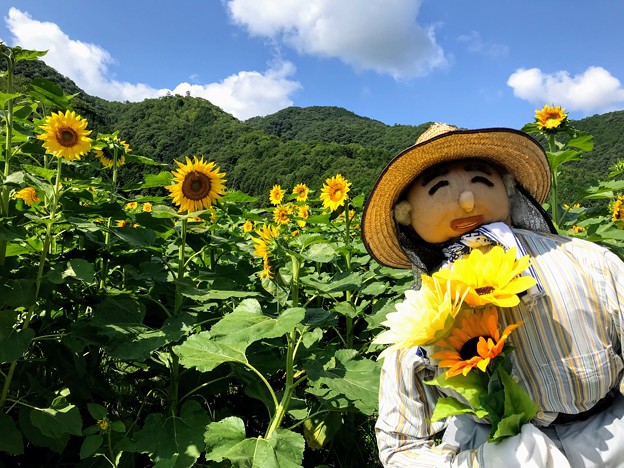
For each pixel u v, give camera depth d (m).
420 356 0.98
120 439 1.33
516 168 1.11
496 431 0.77
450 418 1.00
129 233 1.62
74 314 1.83
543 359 0.86
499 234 0.97
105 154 2.40
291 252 1.56
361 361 1.46
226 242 1.90
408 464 0.97
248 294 1.54
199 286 1.91
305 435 1.58
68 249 1.96
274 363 1.58
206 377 1.70
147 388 1.80
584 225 2.64
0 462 1.40
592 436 0.85
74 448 1.49
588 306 0.86
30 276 1.46
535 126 2.17
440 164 1.08
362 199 2.24
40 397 1.40
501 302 0.73
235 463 1.05
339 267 2.29
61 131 1.59
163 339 1.35
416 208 1.08
